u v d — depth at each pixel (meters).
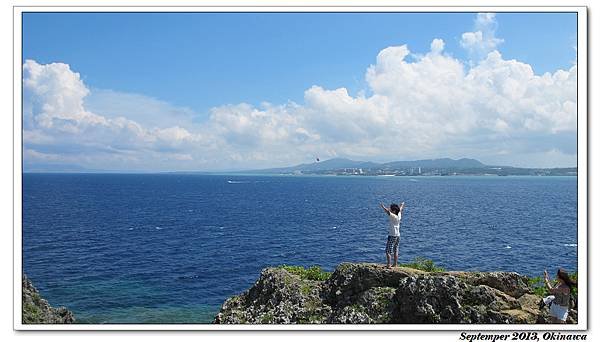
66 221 90.19
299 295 19.22
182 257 54.97
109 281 42.66
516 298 16.36
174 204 137.25
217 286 41.62
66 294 37.94
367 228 80.44
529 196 164.00
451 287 15.50
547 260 52.25
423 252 56.38
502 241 64.81
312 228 81.25
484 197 160.00
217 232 76.88
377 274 17.59
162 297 37.59
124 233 75.44
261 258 54.41
